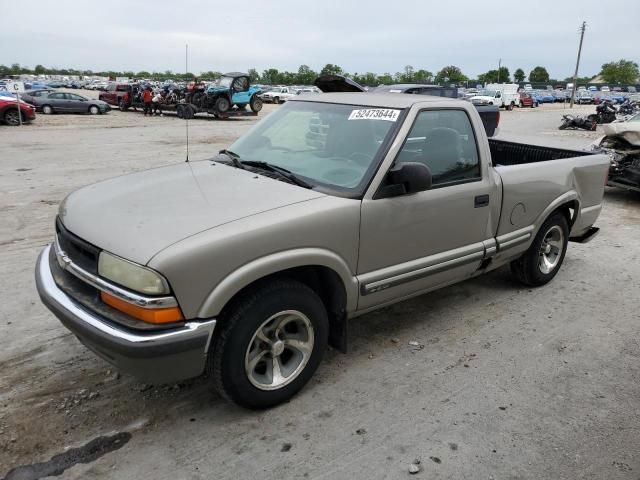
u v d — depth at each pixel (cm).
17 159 1184
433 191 355
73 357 355
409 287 360
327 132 366
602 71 12519
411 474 262
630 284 522
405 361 365
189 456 269
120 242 260
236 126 2289
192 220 273
